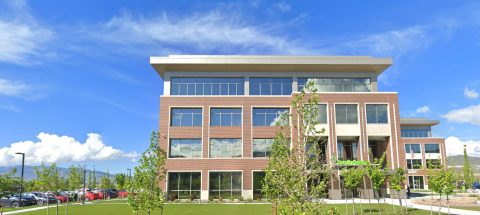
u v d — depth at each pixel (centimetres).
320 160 1160
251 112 4638
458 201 3450
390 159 4381
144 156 1584
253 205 3584
